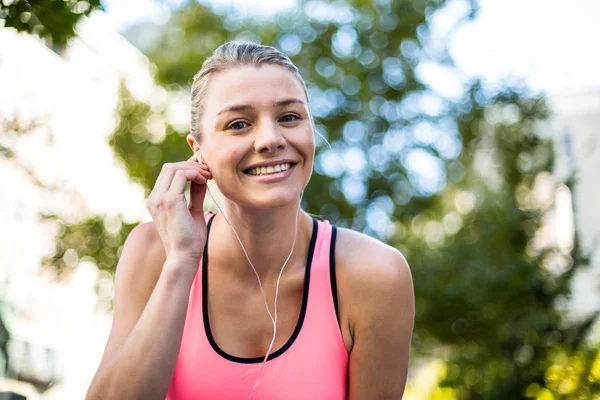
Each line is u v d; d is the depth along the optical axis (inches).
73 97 365.7
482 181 426.0
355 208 365.4
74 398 369.1
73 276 374.6
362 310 86.1
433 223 430.3
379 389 89.2
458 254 399.9
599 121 556.4
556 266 412.2
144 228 93.0
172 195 85.1
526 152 420.8
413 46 385.4
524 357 394.6
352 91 378.6
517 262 395.5
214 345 85.0
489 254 404.2
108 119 392.5
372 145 376.2
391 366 88.5
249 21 398.3
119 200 399.9
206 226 90.0
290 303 86.8
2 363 198.1
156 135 382.3
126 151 376.8
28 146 309.0
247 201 80.9
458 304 390.9
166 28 405.1
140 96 397.1
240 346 86.3
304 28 387.9
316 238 88.7
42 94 337.7
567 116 561.9
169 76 386.0
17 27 130.3
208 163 84.6
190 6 397.1
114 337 87.5
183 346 85.6
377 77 383.6
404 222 378.6
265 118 80.3
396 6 383.6
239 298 86.9
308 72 381.4
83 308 382.9
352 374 88.7
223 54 84.4
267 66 82.4
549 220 429.4
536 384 387.5
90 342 390.9
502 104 411.5
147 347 78.7
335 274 86.5
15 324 310.2
